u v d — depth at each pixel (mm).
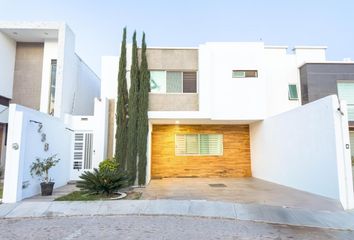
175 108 13438
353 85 14133
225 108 13352
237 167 16219
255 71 13695
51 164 10008
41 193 9602
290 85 15164
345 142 8430
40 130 10023
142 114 12758
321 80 14055
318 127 9422
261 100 13523
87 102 17312
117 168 11586
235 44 13656
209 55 13516
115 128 13141
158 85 13594
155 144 16031
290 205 8070
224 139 16344
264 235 5691
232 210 7605
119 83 12914
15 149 8508
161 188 11547
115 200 8703
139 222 6637
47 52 14836
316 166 9539
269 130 13414
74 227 6172
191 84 13742
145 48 13305
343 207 7898
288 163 11578
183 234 5676
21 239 5312
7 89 14156
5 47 14016
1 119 13398
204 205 8078
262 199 8945
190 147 16203
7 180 8367
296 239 5484
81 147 13344
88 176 9492
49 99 14570
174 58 13688
